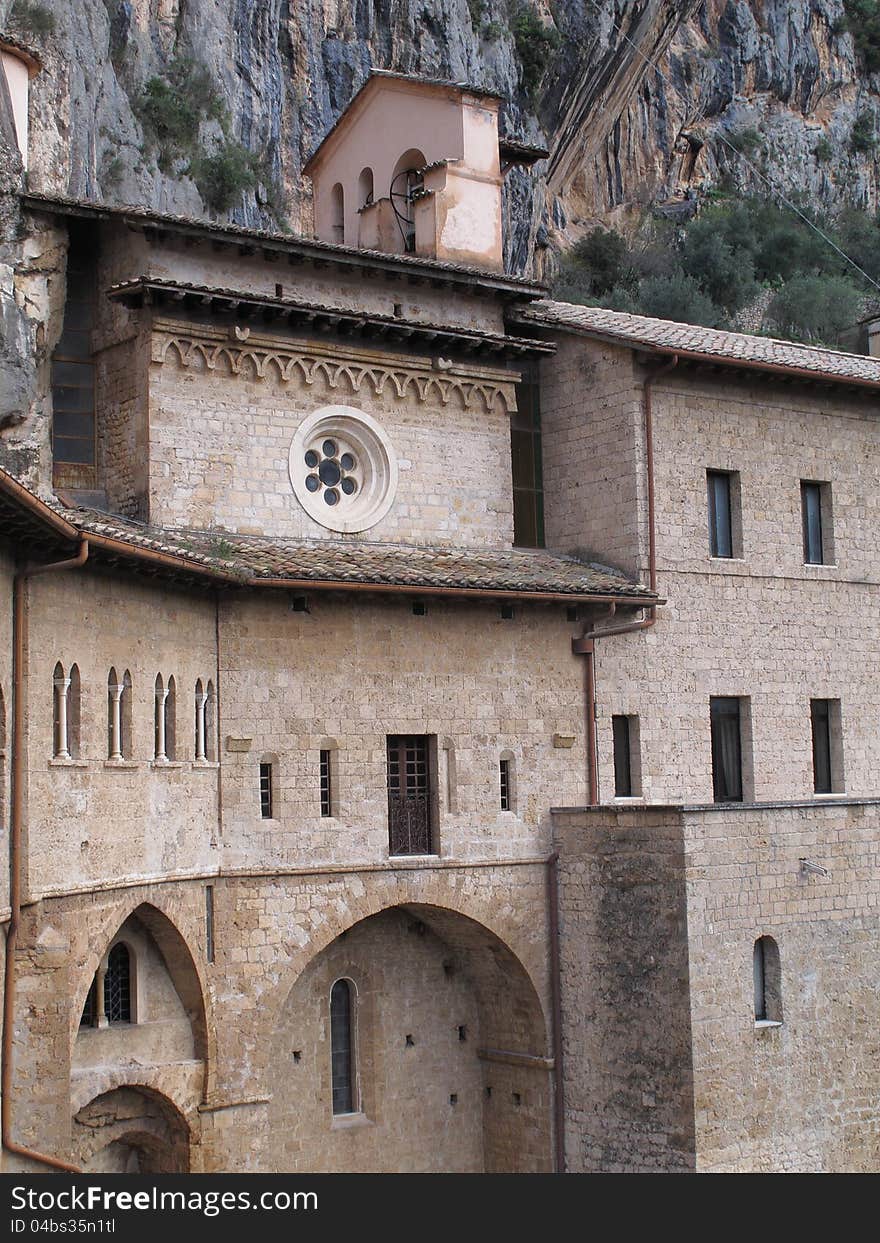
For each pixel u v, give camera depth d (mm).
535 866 37344
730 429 41250
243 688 33938
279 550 35156
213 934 33062
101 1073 30406
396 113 43844
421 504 38781
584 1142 36219
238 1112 33000
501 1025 38094
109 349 36125
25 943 26844
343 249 37188
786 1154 35250
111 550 27906
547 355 40844
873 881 37562
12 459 34312
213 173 70125
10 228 34750
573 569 39125
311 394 37188
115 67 67500
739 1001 35031
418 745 36531
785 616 41750
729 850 35312
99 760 29062
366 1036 37062
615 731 39156
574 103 97938
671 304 95562
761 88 126250
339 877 34750
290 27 76000
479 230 42188
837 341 98562
